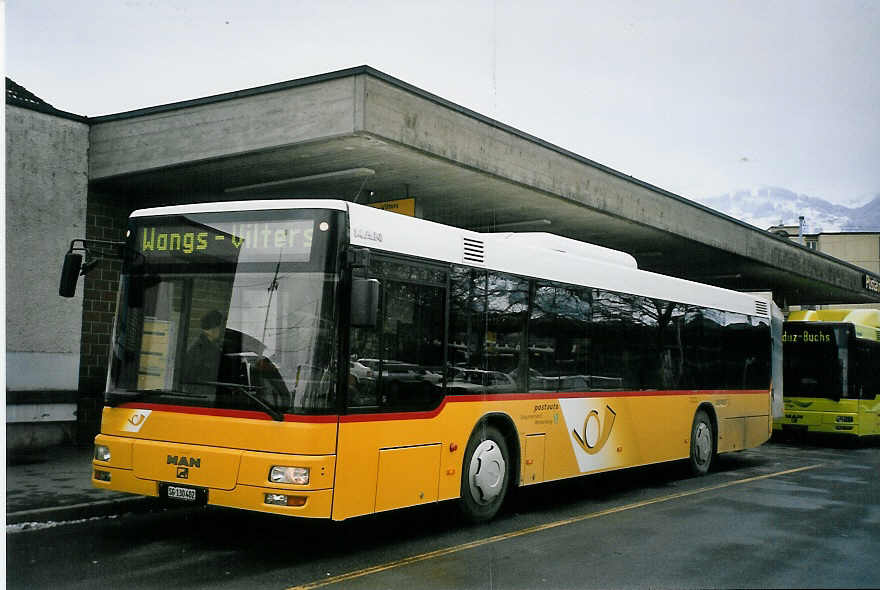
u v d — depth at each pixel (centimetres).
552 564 705
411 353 771
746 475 1394
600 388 1082
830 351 2153
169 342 726
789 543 806
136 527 821
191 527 827
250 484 660
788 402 2189
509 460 920
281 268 697
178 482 691
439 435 800
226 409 682
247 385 681
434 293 809
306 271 689
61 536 774
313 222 696
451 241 839
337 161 1234
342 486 679
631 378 1157
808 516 964
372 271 730
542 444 958
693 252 2200
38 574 636
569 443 1008
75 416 1318
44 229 1295
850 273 2997
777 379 1781
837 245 4566
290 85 1134
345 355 689
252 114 1171
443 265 822
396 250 760
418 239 792
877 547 793
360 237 716
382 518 909
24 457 1179
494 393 884
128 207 1434
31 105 1281
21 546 732
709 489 1201
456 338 832
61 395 1302
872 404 2189
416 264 785
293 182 1359
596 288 1091
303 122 1125
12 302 1255
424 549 758
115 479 724
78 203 1339
